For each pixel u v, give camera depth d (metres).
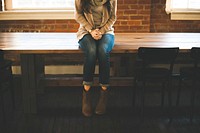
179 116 3.12
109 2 2.89
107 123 2.95
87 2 2.89
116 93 3.75
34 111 3.14
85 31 2.89
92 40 2.77
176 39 3.19
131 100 3.53
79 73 4.25
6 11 3.99
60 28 4.09
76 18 2.90
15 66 4.16
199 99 3.57
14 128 2.85
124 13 3.99
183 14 4.14
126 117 3.08
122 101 3.50
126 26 4.05
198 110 3.27
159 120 3.04
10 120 3.01
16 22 4.04
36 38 3.19
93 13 2.90
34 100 3.11
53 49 2.66
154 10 4.11
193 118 3.09
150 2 3.96
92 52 2.70
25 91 3.08
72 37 3.26
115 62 3.93
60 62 4.19
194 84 2.94
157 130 2.83
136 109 3.27
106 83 2.81
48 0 4.10
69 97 3.62
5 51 2.63
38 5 4.11
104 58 2.72
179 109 3.29
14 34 3.44
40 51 2.66
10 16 4.01
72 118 3.06
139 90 3.84
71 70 4.23
